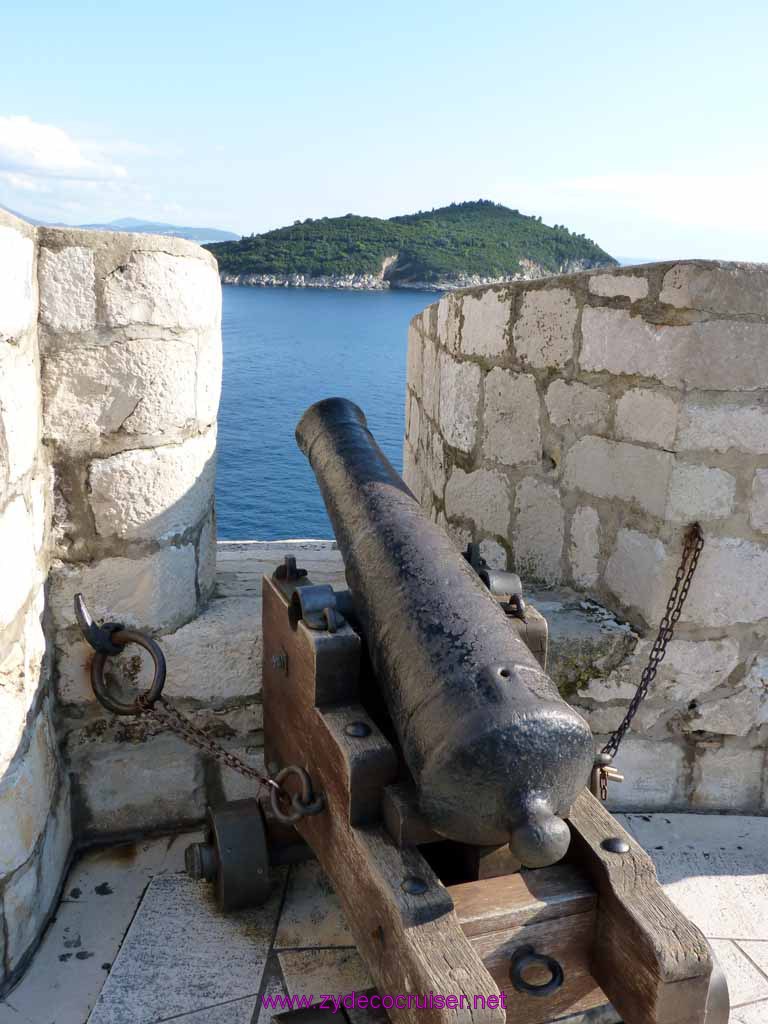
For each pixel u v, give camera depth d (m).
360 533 2.12
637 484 2.76
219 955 2.23
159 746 2.69
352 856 1.86
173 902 2.42
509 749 1.55
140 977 2.14
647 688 2.59
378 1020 1.81
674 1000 1.55
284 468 23.72
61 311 2.25
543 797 1.58
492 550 3.52
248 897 2.34
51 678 2.46
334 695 2.07
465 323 3.61
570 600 3.04
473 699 1.61
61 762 2.53
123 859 2.61
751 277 2.47
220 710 2.73
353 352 64.25
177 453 2.53
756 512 2.68
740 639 2.81
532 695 1.61
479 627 1.76
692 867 2.65
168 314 2.40
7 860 2.03
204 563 2.79
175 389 2.47
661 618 2.74
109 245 2.27
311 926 2.34
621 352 2.75
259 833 2.33
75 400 2.33
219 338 2.72
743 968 2.23
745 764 2.95
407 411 5.06
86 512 2.43
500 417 3.38
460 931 1.58
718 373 2.53
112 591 2.50
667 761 2.92
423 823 1.78
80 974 2.15
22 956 2.15
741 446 2.61
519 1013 1.74
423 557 1.96
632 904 1.63
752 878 2.60
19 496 2.05
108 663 2.54
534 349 3.14
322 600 2.14
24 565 2.10
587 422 2.95
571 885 1.74
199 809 2.78
